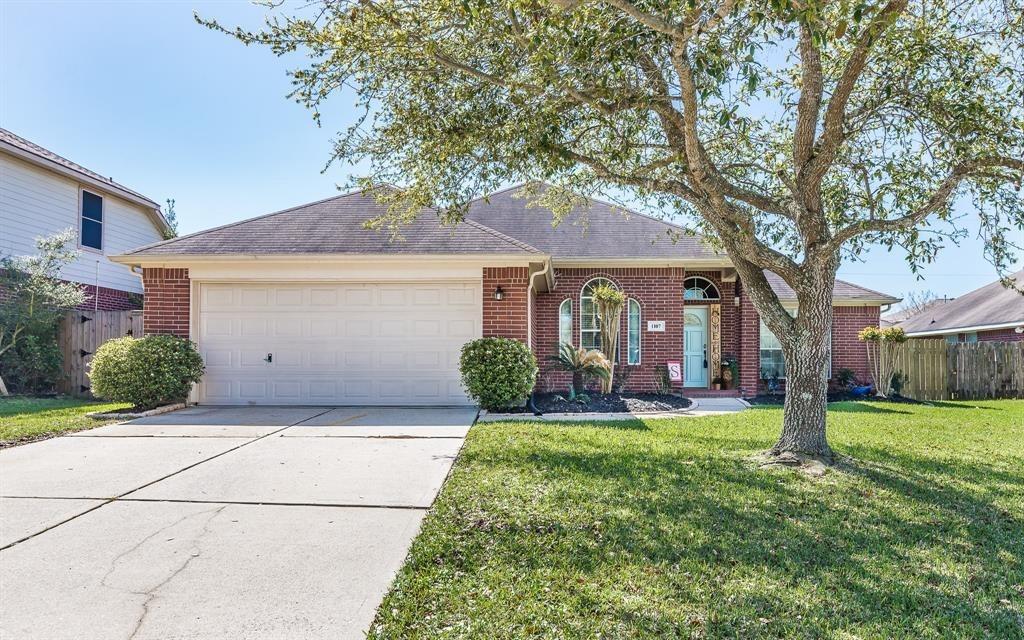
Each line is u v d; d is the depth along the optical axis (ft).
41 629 8.87
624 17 15.56
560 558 11.41
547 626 8.86
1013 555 11.90
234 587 10.32
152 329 33.32
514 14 16.21
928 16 19.95
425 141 20.80
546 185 40.04
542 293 45.14
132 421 27.73
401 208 29.78
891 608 9.68
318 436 23.94
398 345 33.68
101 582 10.47
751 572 10.93
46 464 18.98
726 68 15.12
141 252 32.78
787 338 20.03
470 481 16.78
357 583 10.49
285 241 33.96
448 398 33.53
